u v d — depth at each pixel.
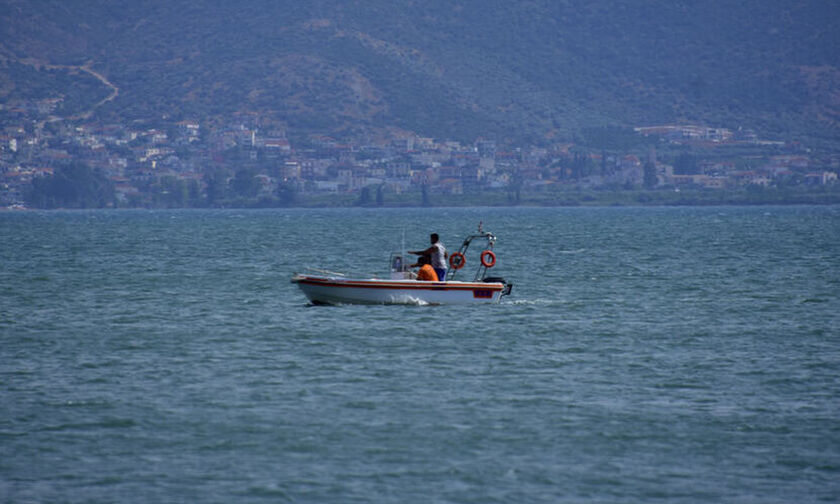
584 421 73.44
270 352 99.94
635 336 110.19
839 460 65.06
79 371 90.75
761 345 104.50
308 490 59.66
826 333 112.69
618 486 60.59
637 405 78.06
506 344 104.56
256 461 64.56
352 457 65.38
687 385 85.00
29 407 77.25
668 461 64.88
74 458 65.12
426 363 94.19
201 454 65.94
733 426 72.25
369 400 79.44
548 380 86.88
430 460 64.81
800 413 75.75
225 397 80.44
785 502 58.44
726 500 58.66
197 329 115.62
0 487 60.00
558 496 59.00
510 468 63.50
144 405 77.81
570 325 118.00
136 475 62.03
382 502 57.91
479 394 81.50
